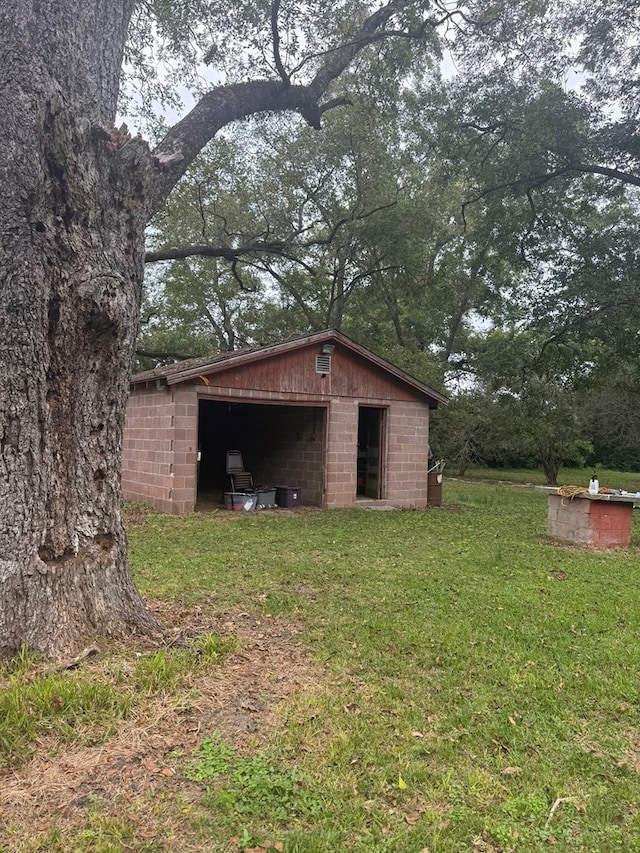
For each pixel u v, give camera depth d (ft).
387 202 66.39
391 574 21.76
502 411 70.08
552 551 27.84
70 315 12.06
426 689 11.98
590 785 9.00
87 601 12.44
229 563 22.77
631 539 32.37
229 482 55.06
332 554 25.36
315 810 8.07
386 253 67.62
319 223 72.13
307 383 41.52
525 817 8.20
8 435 11.57
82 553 12.50
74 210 12.11
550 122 42.55
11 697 10.02
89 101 12.76
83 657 11.69
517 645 14.61
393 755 9.50
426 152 60.64
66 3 12.37
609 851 7.59
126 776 8.61
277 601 17.56
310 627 15.37
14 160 11.45
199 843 7.36
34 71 11.70
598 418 70.13
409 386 45.93
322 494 43.09
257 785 8.48
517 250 50.80
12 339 11.50
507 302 54.49
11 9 11.78
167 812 7.88
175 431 36.65
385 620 16.07
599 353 55.67
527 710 11.25
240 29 28.53
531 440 67.82
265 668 12.51
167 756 9.15
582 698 11.83
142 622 13.37
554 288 50.31
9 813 7.72
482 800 8.52
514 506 48.85
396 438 45.57
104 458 12.96
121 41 14.17
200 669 12.01
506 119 45.29
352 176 66.95
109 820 7.61
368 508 43.80
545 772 9.25
